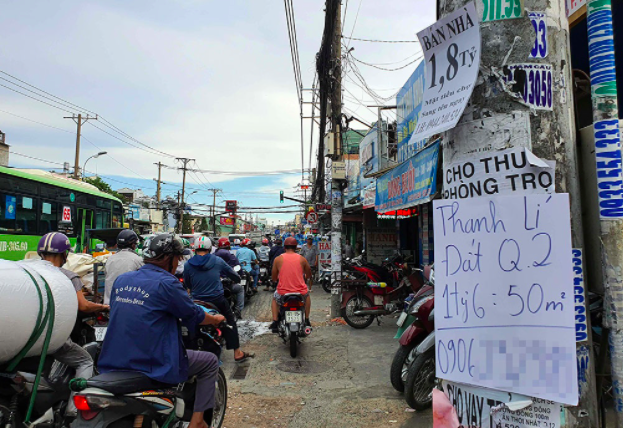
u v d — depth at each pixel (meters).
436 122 2.15
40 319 2.61
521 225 1.87
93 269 5.80
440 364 1.99
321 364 5.88
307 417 4.14
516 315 1.86
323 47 10.07
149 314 2.66
